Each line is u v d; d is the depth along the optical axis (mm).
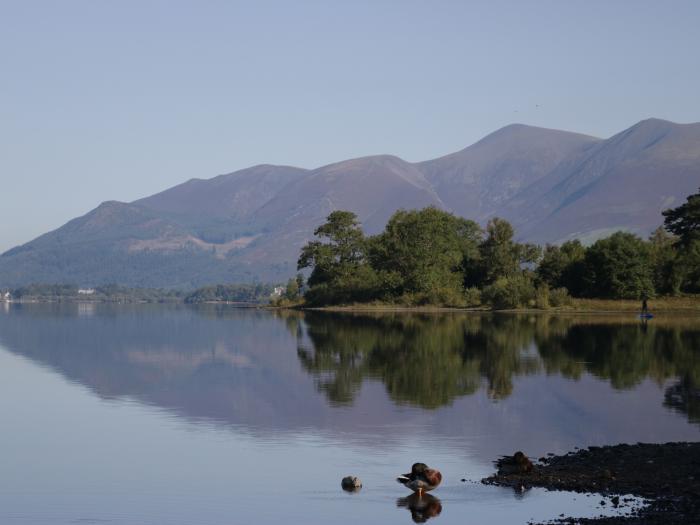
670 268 165000
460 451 32125
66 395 48094
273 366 61938
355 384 50844
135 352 77062
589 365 59750
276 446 33375
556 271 175375
